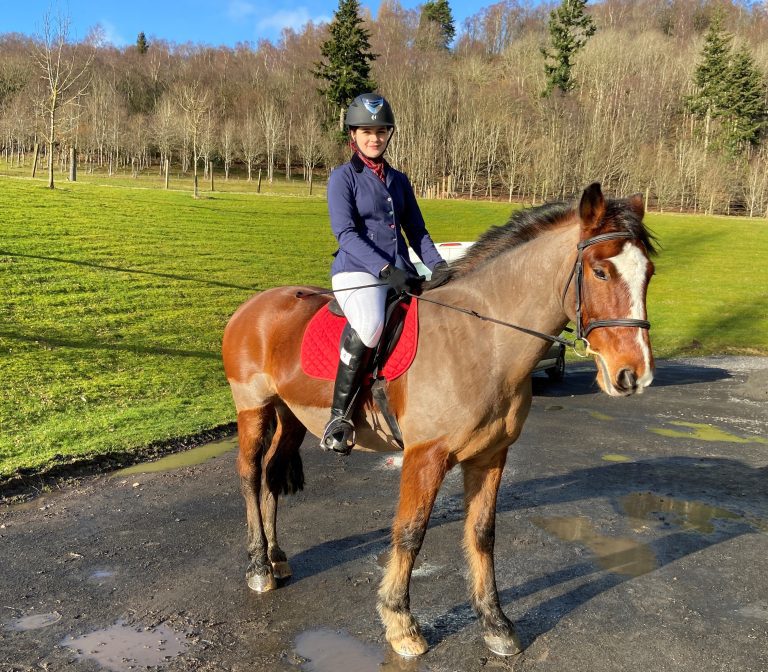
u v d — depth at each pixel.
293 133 70.81
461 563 4.33
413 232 3.84
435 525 5.00
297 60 98.25
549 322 3.03
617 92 70.00
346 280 3.47
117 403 8.45
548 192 54.19
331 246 26.66
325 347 3.60
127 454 6.54
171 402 8.60
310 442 7.38
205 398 8.96
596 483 6.03
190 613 3.65
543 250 3.04
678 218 45.78
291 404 3.85
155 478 5.99
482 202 50.22
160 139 62.16
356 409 3.48
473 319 3.14
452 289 3.30
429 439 3.13
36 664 3.14
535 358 3.09
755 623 3.62
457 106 68.81
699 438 7.75
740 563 4.39
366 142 3.52
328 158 63.44
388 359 3.26
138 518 5.03
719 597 3.92
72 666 3.13
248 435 4.12
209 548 4.51
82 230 23.00
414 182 61.34
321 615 3.65
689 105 66.06
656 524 5.06
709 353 15.34
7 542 4.55
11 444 6.54
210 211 32.56
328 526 4.95
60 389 8.75
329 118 64.44
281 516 5.16
